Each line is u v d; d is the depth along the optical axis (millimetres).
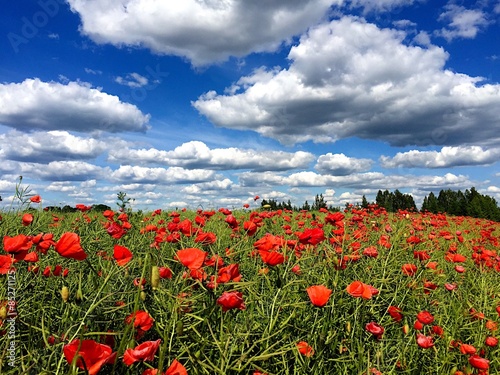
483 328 1072
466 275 1733
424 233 2471
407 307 1151
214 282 720
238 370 642
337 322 918
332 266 992
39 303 734
